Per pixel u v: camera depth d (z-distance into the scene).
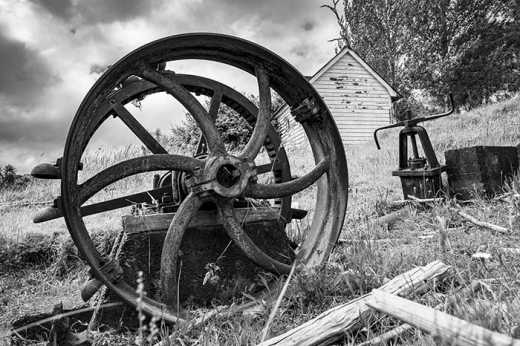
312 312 2.64
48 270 5.05
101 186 2.91
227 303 3.12
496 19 32.12
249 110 4.30
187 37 3.19
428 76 34.06
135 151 11.31
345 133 21.58
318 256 3.54
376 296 2.10
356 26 37.94
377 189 7.81
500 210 4.95
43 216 2.88
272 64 3.61
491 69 31.50
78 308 2.82
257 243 3.43
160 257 3.08
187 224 3.05
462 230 4.39
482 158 5.76
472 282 2.54
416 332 1.99
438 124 15.34
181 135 17.72
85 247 2.79
